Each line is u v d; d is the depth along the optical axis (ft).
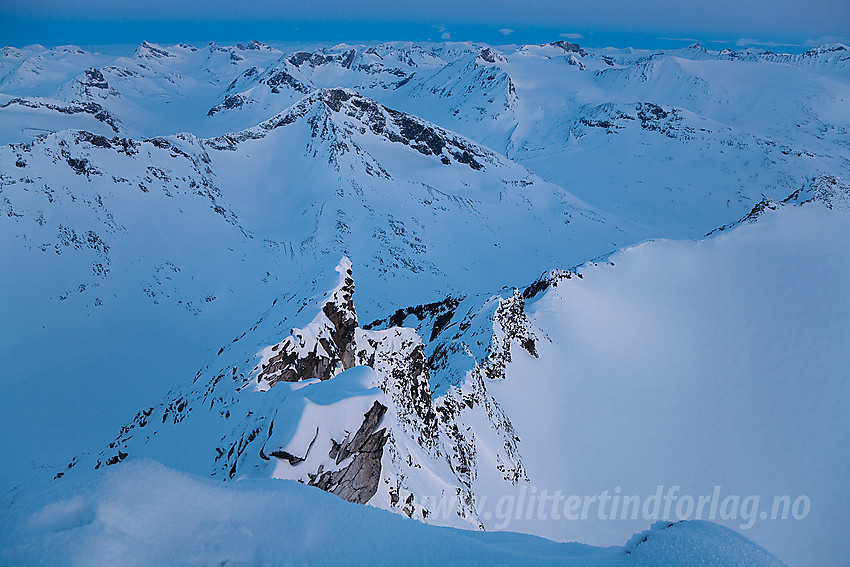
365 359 108.06
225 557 15.23
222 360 114.32
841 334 220.02
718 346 222.89
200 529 15.92
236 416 78.64
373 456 56.29
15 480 169.17
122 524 14.89
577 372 189.57
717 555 16.90
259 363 90.58
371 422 55.67
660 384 192.13
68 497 15.38
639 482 142.41
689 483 147.02
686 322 240.53
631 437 160.45
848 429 169.68
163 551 14.49
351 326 110.01
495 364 163.53
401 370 111.24
